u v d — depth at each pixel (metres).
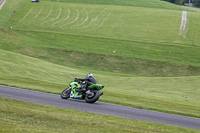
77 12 151.62
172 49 102.62
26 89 27.59
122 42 108.00
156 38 116.81
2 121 12.48
